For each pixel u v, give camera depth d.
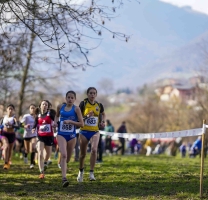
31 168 16.41
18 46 16.67
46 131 13.77
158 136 12.48
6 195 10.12
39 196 9.98
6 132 16.09
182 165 18.42
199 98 46.41
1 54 16.12
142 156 30.20
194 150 32.09
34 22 12.49
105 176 13.42
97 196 9.93
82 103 12.09
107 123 28.64
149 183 11.88
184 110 70.81
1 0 12.23
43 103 13.95
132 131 75.94
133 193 10.31
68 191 10.65
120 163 18.88
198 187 10.94
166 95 110.12
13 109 16.11
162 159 25.52
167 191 10.48
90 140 12.30
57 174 14.29
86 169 15.76
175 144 40.28
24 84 32.31
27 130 17.23
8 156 16.03
